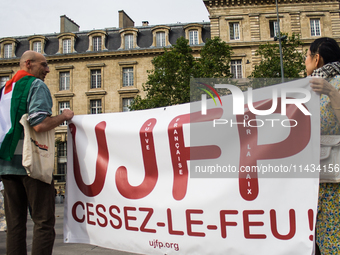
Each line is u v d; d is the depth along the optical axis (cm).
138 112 300
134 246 276
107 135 305
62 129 3438
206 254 244
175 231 259
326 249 226
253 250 232
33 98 276
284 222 227
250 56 3309
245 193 239
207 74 2602
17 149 277
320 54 248
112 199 292
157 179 274
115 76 3581
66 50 3734
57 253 520
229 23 3375
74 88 3612
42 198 277
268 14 3334
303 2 3325
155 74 2641
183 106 277
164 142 275
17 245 282
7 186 285
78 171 315
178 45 2706
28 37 3828
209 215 247
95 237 297
